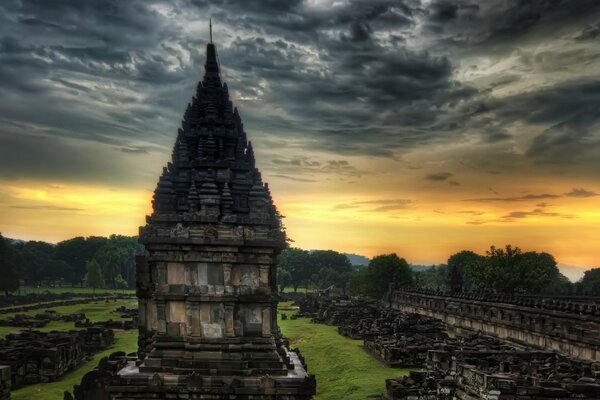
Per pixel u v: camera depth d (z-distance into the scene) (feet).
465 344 143.84
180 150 77.36
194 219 71.10
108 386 65.62
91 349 185.98
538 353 117.39
